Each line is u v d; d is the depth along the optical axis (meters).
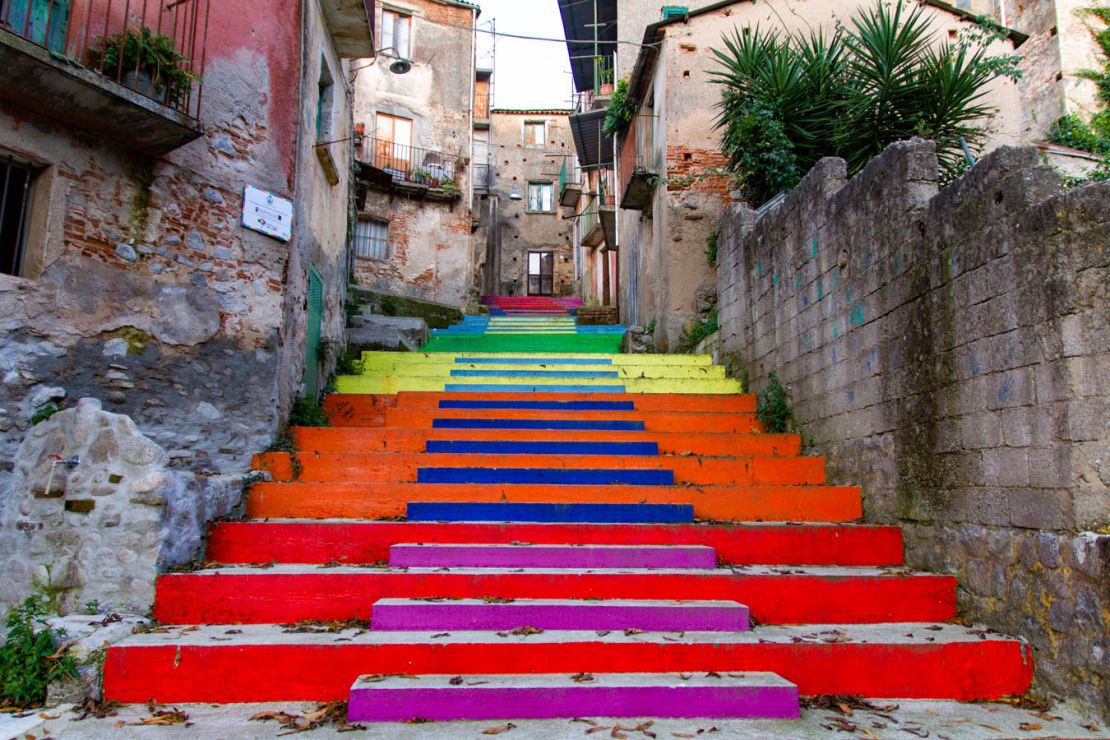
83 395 5.12
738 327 8.91
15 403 4.78
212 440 5.78
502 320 15.30
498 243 27.53
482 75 25.88
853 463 6.06
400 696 3.58
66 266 5.09
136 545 4.42
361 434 6.70
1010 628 4.20
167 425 5.54
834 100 9.38
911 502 5.23
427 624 4.20
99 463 4.51
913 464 5.23
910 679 3.99
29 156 4.94
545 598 4.49
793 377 7.31
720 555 5.16
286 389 6.59
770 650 3.97
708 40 11.27
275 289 6.38
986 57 10.80
